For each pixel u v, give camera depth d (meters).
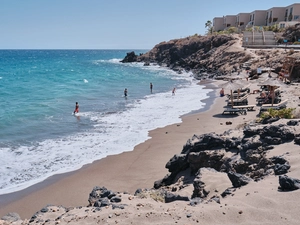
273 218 4.94
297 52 39.19
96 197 7.82
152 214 5.64
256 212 5.20
